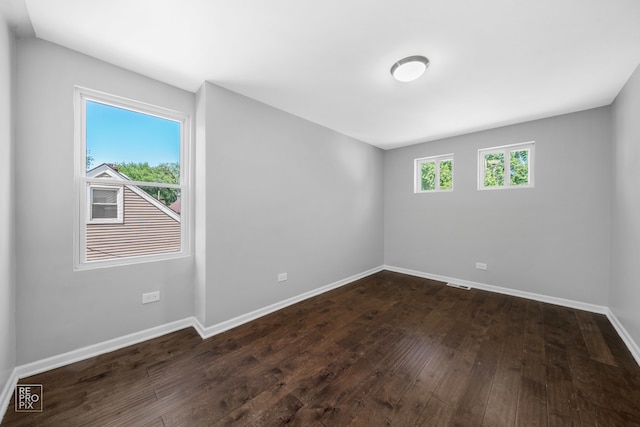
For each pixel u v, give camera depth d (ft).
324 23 5.38
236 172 8.50
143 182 7.60
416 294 11.62
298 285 10.72
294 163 10.45
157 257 7.86
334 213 12.50
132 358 6.56
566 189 10.16
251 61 6.77
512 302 10.60
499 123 11.27
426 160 14.74
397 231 15.62
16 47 5.62
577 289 9.96
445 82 7.73
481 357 6.70
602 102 9.12
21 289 5.70
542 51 6.22
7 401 4.99
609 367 6.24
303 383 5.69
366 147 14.57
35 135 5.86
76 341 6.41
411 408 4.99
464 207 12.91
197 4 4.85
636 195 6.95
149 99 7.53
